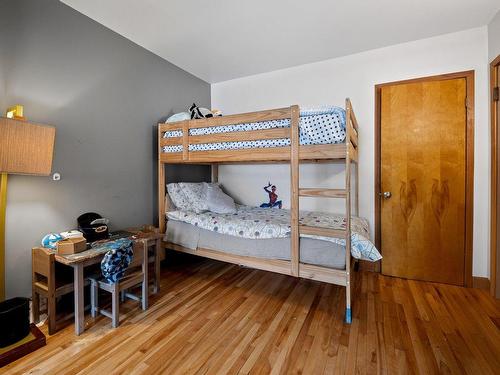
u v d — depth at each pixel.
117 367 1.41
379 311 1.99
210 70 3.36
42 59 1.92
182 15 2.19
